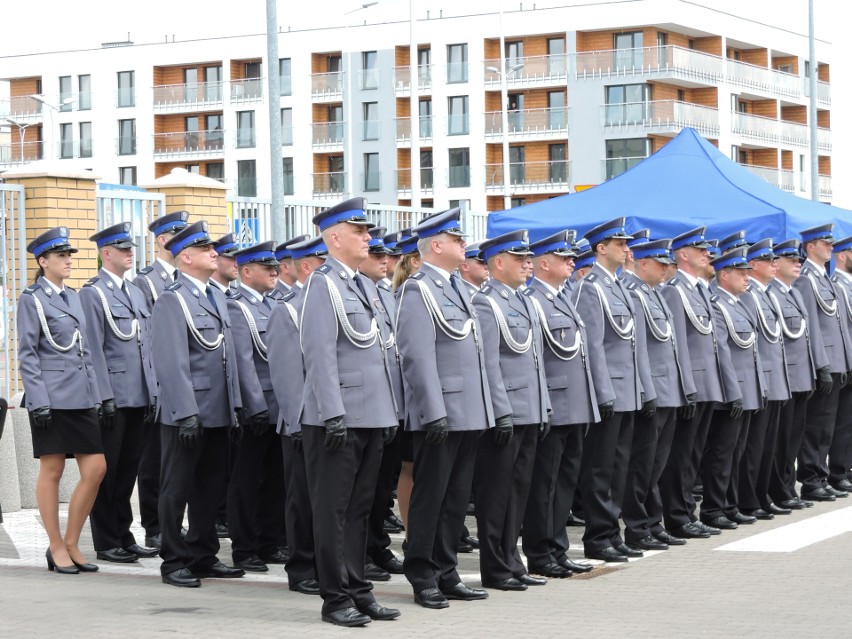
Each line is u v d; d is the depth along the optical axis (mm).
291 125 63375
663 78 55719
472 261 9711
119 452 9984
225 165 64750
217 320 9148
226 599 8461
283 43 63312
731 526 11391
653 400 10227
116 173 67000
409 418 8391
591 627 7652
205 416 9000
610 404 9672
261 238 15266
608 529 9938
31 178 12508
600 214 14219
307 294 7973
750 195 14016
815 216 13992
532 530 9305
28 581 9070
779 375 12008
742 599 8414
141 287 10344
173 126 66562
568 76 57156
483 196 59250
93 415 9406
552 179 57594
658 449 10562
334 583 7762
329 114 63438
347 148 61906
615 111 56250
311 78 62906
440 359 8484
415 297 8398
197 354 9039
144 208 13586
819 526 11422
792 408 12453
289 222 15758
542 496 9281
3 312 12289
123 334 9984
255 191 64125
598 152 56625
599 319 9789
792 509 12469
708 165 14766
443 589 8539
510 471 8820
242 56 64625
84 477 9414
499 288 9031
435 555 8547
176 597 8516
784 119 64812
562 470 9508
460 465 8570
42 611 8062
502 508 8820
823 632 7500
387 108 61219
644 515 10422
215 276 10008
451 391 8430
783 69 64250
